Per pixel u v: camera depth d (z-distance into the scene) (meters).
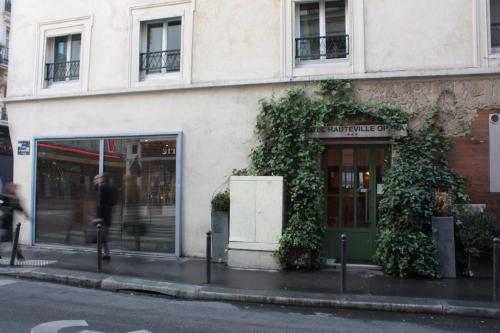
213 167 9.85
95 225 9.87
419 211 7.88
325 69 9.29
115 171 10.63
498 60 8.48
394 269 7.93
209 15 10.12
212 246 9.18
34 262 9.16
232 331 5.20
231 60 9.90
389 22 9.02
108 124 10.77
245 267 8.61
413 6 8.93
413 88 8.81
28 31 11.91
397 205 8.09
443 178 8.36
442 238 7.88
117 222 10.45
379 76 8.88
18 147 11.69
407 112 8.73
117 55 10.85
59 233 11.12
